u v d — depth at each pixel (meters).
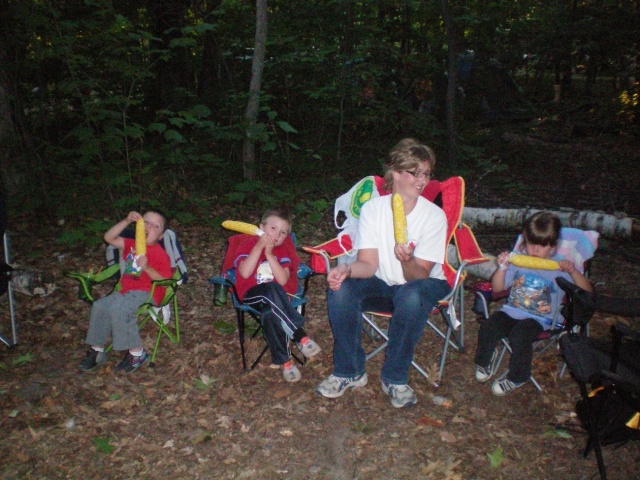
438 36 9.57
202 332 4.52
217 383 3.84
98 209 6.80
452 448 3.20
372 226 3.61
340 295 3.54
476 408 3.55
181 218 6.58
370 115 9.27
